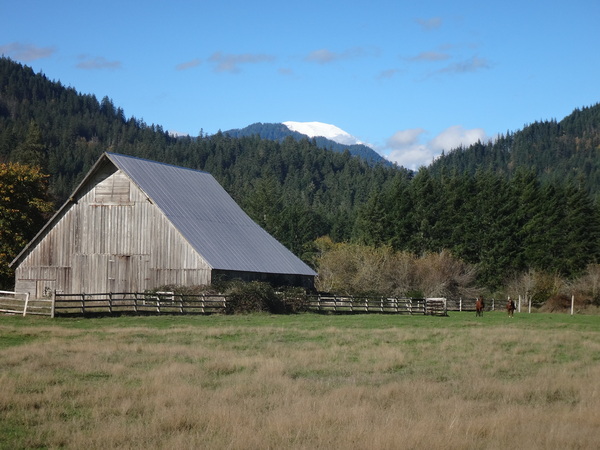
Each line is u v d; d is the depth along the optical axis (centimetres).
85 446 1354
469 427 1504
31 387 1934
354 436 1416
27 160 13000
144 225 5588
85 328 3606
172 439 1388
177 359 2562
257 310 4925
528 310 7712
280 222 12975
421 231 10712
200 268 5338
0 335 3134
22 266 5897
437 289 8062
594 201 11906
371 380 2236
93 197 5756
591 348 3381
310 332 3631
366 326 4284
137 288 5547
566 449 1349
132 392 1864
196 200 6178
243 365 2447
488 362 2745
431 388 2041
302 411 1650
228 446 1338
